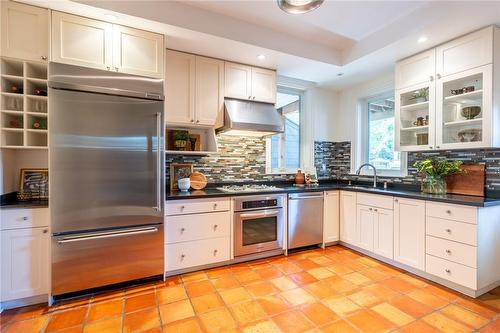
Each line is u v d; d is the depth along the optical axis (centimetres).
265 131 308
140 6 216
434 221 235
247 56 292
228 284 238
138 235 233
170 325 179
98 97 215
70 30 211
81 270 213
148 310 196
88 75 212
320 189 334
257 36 266
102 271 220
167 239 249
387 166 365
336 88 412
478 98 244
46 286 204
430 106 269
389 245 278
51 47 205
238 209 283
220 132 319
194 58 286
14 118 221
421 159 310
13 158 225
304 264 285
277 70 335
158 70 242
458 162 259
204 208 266
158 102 239
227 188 318
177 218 253
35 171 234
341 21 256
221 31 248
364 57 293
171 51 275
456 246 219
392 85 344
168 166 305
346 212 338
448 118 262
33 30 204
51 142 201
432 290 225
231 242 280
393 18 250
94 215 215
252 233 293
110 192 221
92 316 189
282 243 310
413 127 293
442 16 217
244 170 354
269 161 374
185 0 226
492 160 242
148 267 238
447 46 253
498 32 224
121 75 224
